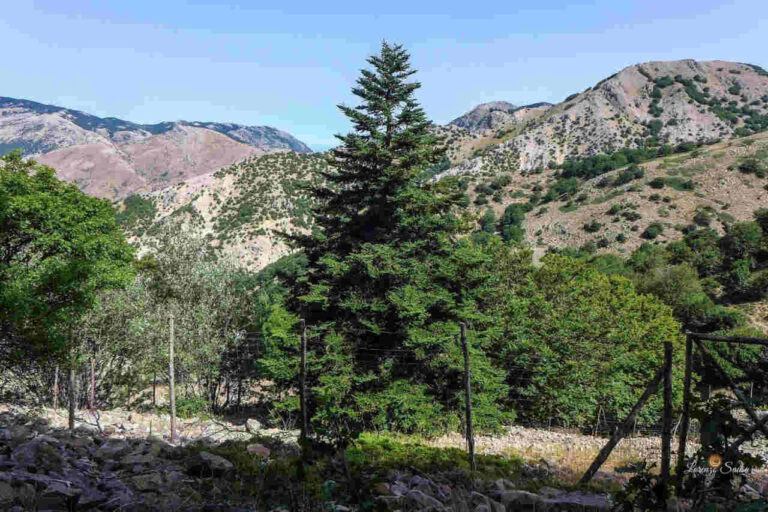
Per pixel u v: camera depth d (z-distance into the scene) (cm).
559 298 3556
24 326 1723
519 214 14438
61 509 553
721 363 3231
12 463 635
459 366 2364
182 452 905
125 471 747
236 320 3155
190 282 2952
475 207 16650
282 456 977
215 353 2873
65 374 2273
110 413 1980
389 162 2727
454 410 2484
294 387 2592
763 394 650
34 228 2353
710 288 6962
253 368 3077
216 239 17288
